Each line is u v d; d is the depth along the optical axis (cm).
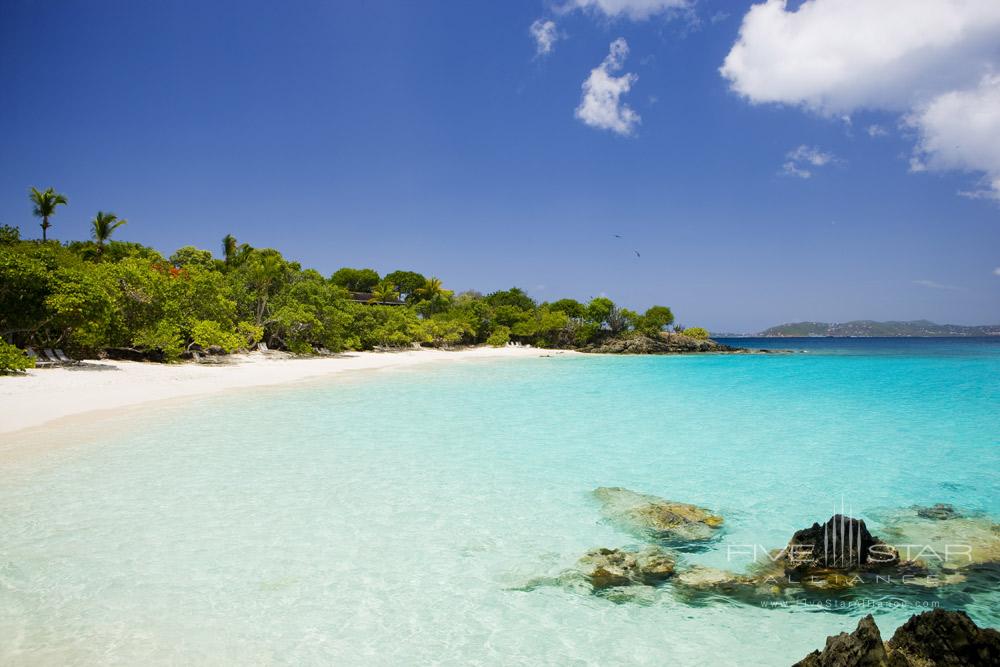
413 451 1441
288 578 720
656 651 577
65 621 598
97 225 4841
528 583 723
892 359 6300
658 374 4191
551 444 1558
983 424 1927
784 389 3077
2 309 2455
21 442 1380
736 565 788
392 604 662
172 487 1076
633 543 866
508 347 8675
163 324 3170
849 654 457
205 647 560
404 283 10650
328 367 4034
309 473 1209
